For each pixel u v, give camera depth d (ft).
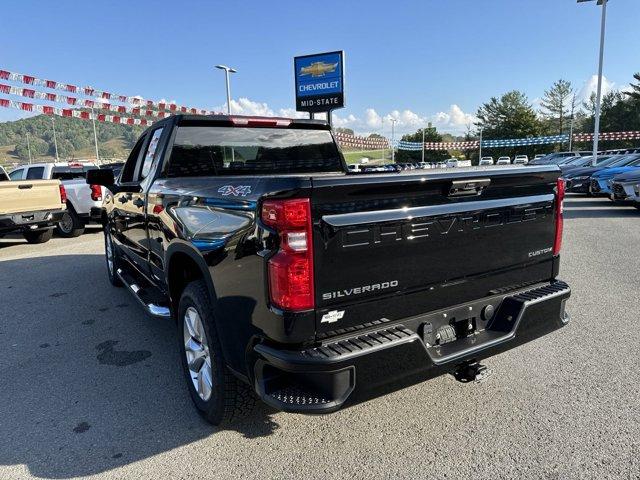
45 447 9.24
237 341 8.16
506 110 293.84
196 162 12.69
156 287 14.24
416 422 9.82
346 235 7.29
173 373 12.45
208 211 8.80
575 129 297.33
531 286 10.08
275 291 7.13
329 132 15.19
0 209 29.50
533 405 10.29
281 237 7.02
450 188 8.22
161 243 11.75
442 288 8.59
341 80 70.18
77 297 19.48
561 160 96.22
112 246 19.22
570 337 13.83
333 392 7.11
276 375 7.70
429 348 8.51
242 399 9.05
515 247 9.52
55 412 10.55
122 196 15.56
